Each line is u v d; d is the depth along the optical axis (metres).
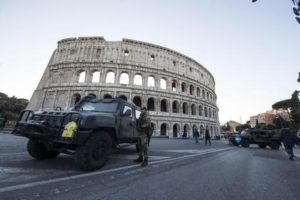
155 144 18.59
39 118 6.02
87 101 8.12
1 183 3.86
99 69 44.28
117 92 42.81
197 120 51.28
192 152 12.46
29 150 6.43
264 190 4.49
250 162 9.37
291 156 11.38
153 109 48.31
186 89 52.12
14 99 62.38
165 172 5.95
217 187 4.57
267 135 21.53
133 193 3.83
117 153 9.80
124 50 47.34
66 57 46.97
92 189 3.91
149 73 46.84
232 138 25.03
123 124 7.41
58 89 43.38
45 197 3.30
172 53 52.56
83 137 5.11
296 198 3.98
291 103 50.69
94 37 47.28
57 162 6.38
